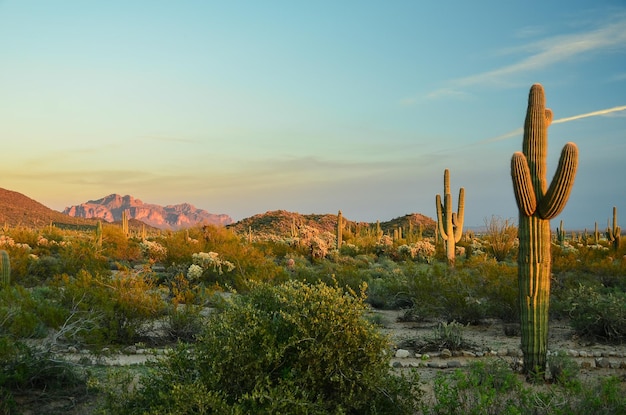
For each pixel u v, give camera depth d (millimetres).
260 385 5145
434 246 32938
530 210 8414
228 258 19672
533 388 7477
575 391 6039
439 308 13531
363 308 5789
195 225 25891
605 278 19734
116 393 6109
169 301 13805
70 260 20266
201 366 5363
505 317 13609
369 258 32781
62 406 6828
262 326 5477
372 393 5570
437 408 5809
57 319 9656
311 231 33031
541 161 8445
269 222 78375
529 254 8492
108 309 10289
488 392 5797
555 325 13289
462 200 25906
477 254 31312
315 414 5055
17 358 7457
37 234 30516
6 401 6562
